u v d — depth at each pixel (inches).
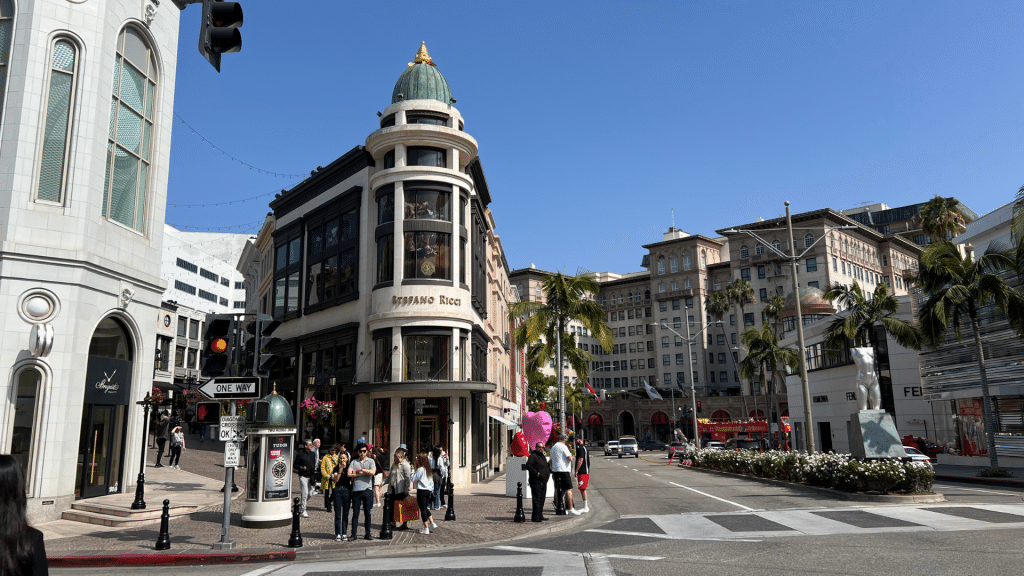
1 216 613.6
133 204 745.6
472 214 1215.6
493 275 1617.9
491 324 1519.4
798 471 819.4
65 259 630.5
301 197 1341.0
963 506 591.5
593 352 4478.3
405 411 992.9
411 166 1045.8
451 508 612.4
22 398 605.0
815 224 3457.2
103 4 685.3
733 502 669.3
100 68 677.9
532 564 385.7
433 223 1030.4
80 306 641.6
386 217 1059.3
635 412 3934.5
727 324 3927.2
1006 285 1051.3
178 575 395.5
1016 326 1055.0
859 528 478.9
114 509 602.5
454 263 1042.1
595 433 4185.5
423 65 1147.3
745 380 3663.9
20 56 640.4
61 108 658.2
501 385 1761.8
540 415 913.5
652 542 450.0
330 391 1112.8
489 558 414.3
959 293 1071.0
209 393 472.7
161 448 1078.4
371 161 1120.8
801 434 2137.1
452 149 1074.7
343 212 1170.0
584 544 457.1
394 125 1076.5
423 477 535.5
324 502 750.5
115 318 713.0
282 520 570.9
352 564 411.8
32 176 631.2
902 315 1721.2
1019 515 525.0
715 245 4237.2
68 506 623.5
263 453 573.6
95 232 667.4
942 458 1470.2
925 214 2159.2
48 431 606.9
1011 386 1251.8
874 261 3774.6
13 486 110.7
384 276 1042.7
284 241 1397.6
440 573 367.9
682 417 3255.4
